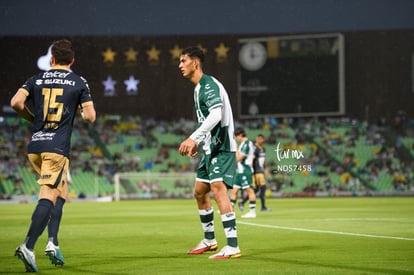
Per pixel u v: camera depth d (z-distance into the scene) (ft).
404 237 73.36
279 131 349.20
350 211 145.89
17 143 320.29
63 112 46.75
